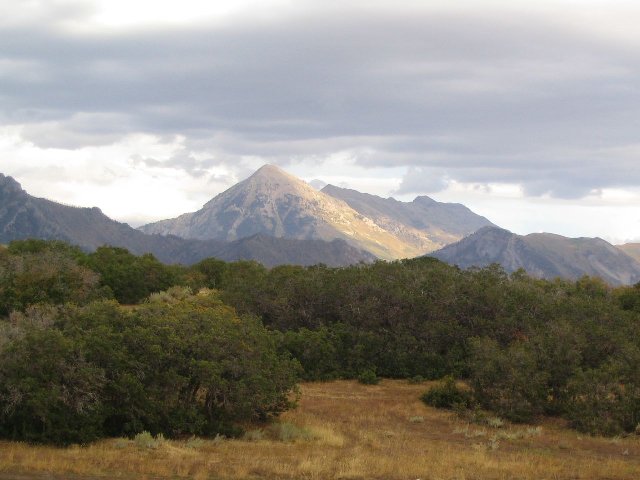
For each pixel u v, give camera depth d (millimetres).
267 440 25266
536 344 35375
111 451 21266
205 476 18656
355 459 21047
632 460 24375
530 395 32312
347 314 46469
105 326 25766
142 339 25312
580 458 24312
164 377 25000
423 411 33219
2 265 50250
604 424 29094
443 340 43781
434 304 45219
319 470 19656
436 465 21156
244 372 26453
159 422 24703
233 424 26594
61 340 23188
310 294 47562
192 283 66938
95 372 23312
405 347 43281
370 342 43469
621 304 57969
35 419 22453
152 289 62219
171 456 21031
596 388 30141
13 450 20484
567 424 31094
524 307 45688
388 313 45281
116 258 67188
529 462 22391
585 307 44219
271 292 48969
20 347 22797
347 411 32375
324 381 41219
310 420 29266
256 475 19188
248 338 27703
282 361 29453
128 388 23969
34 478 17703
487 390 33406
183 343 25547
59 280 48031
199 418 25109
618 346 36125
